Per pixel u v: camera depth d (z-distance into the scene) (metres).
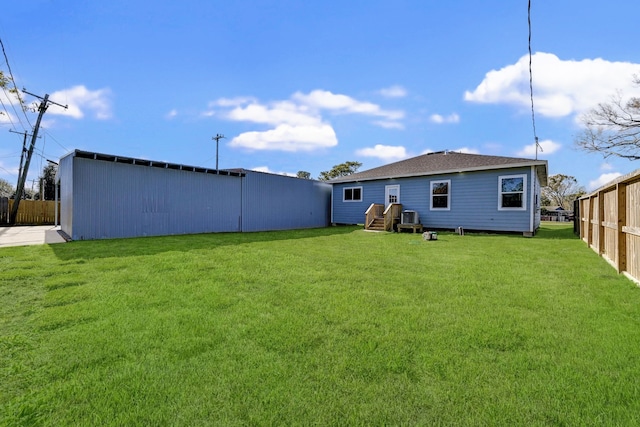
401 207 14.00
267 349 2.28
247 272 4.69
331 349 2.28
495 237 10.43
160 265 5.13
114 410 1.62
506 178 11.58
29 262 5.35
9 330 2.62
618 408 1.62
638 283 4.09
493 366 2.04
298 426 1.52
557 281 4.26
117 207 9.74
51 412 1.61
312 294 3.62
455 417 1.58
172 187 11.05
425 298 3.49
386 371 1.99
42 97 18.03
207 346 2.31
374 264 5.40
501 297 3.53
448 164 13.75
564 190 41.59
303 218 15.99
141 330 2.59
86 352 2.22
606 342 2.37
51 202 18.03
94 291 3.69
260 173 13.96
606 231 5.96
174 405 1.66
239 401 1.69
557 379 1.89
